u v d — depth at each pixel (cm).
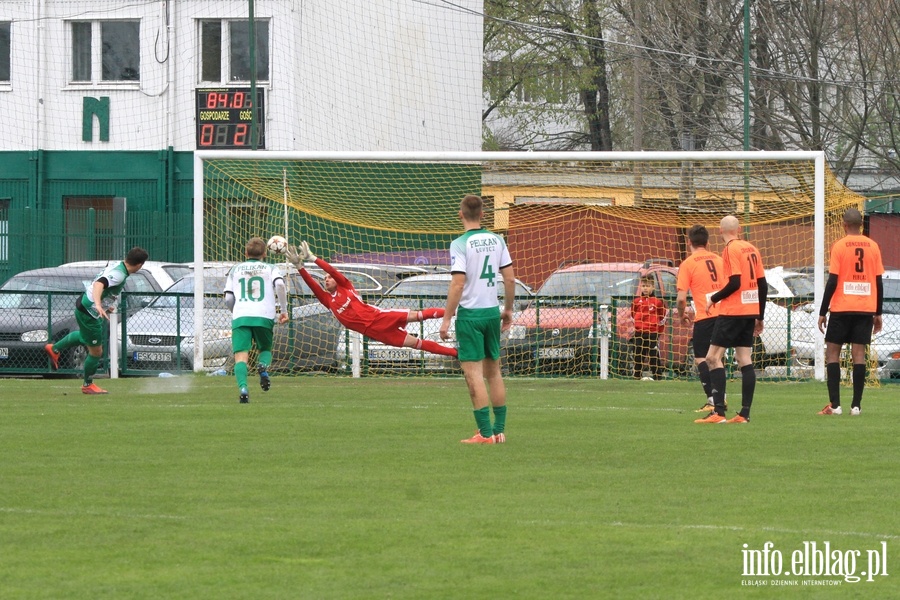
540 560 2195
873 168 12712
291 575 2083
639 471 3172
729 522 2525
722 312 4300
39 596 1952
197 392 5544
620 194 8031
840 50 11662
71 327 6719
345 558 2203
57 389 5709
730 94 12031
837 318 4550
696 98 12181
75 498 2762
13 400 5122
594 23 14750
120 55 11238
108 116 11194
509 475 3100
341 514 2589
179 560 2184
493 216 8256
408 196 8406
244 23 11081
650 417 4512
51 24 11206
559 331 6512
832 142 12100
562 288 7119
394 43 11375
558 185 8256
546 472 3145
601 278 7100
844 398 5384
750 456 3447
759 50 11906
